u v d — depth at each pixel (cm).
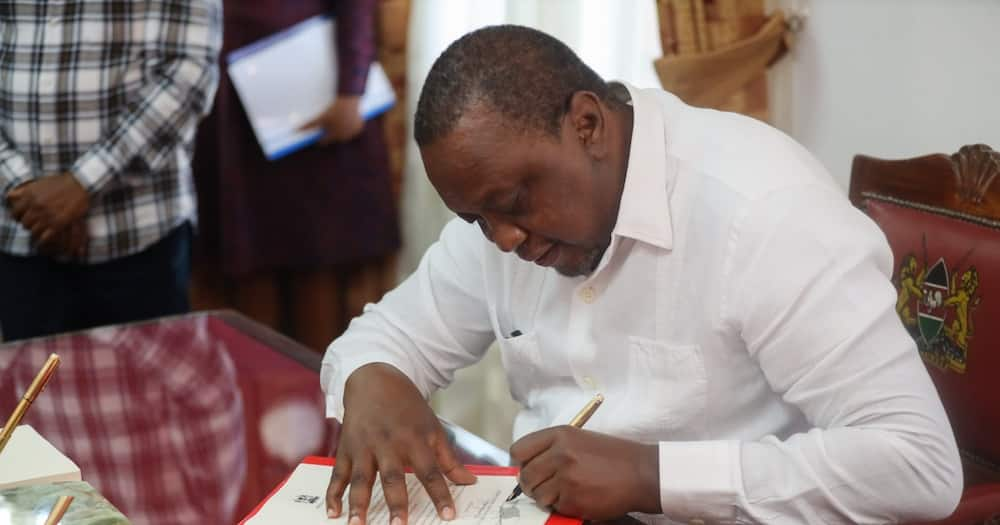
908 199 168
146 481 135
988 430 151
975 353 152
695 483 115
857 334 114
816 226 117
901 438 111
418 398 135
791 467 115
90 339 186
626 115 127
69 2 236
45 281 254
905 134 218
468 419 329
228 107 298
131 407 157
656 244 126
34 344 184
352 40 294
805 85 237
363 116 305
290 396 159
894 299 117
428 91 114
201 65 248
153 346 182
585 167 118
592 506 115
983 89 201
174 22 244
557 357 142
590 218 121
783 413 134
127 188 251
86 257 252
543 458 117
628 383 138
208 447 144
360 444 127
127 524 108
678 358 132
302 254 316
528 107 112
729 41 230
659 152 126
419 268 159
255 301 324
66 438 148
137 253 258
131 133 242
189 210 268
